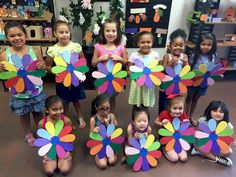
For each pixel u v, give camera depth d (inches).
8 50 66.9
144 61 72.9
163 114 71.9
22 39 64.7
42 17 102.3
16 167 67.0
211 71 75.8
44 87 110.8
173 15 119.6
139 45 73.4
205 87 80.5
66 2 109.3
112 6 104.9
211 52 80.7
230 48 123.0
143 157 65.9
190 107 87.7
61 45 74.5
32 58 68.0
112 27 73.7
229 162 69.3
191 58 85.7
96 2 110.2
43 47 103.7
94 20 113.0
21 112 68.7
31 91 67.1
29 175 64.5
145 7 114.9
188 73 72.5
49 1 104.2
